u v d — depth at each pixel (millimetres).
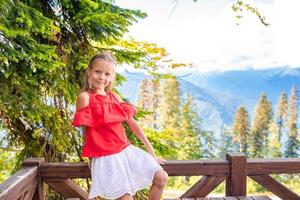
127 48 4395
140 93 32188
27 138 3904
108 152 2146
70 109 3971
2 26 2580
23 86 3197
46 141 3842
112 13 3492
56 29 3148
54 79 3549
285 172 2701
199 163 2648
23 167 2447
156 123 32438
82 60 3748
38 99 3238
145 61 4211
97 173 2117
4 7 2691
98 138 2168
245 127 42125
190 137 30141
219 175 2682
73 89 3779
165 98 32875
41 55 2939
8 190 1868
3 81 3121
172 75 4508
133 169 2143
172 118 31984
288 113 46312
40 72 3436
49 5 3762
